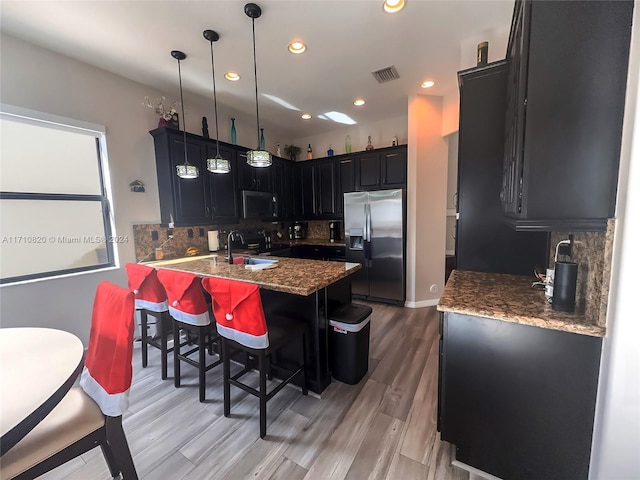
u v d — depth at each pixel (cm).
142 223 299
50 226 243
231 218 375
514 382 121
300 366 202
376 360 244
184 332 303
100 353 118
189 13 189
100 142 271
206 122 351
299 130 480
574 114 102
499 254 192
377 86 313
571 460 113
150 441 158
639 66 86
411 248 373
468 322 128
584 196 102
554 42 102
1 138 218
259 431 163
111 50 233
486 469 132
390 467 139
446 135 353
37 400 83
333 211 465
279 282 182
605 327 101
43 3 177
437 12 194
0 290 211
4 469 88
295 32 212
